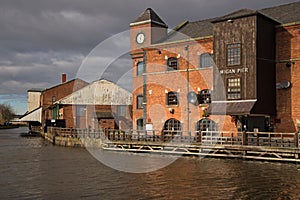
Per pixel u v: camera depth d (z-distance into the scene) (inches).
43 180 764.0
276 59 1156.5
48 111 2479.1
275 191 628.1
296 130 1109.1
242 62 1110.4
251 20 1097.4
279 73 1149.7
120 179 763.4
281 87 1136.8
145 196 614.9
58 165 979.3
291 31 1131.9
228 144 1018.1
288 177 737.6
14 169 915.4
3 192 657.6
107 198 607.5
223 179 733.9
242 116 1165.7
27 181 754.8
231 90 1127.6
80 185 709.9
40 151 1357.0
